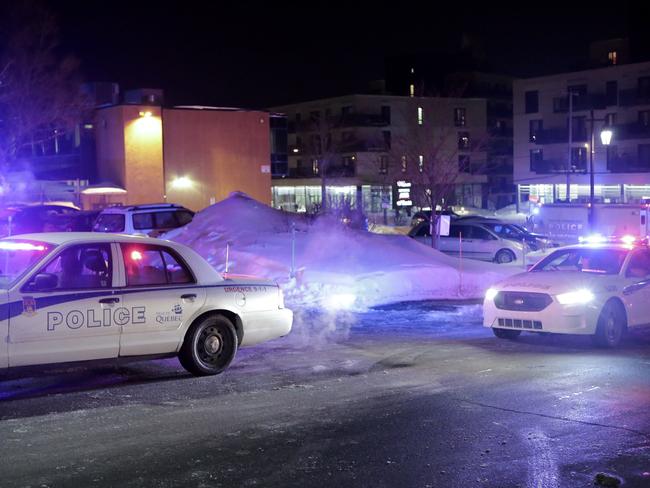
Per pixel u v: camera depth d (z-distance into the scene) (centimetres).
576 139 6619
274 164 5884
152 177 5138
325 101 8162
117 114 5094
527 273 1235
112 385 841
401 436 651
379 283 1680
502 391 823
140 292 837
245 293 923
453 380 881
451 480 545
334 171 7875
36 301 770
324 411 732
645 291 1223
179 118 5244
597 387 846
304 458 590
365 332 1256
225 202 2298
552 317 1135
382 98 7875
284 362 984
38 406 741
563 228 3731
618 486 531
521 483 539
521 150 7069
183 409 735
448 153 6950
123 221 2239
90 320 799
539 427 680
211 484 532
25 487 520
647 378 898
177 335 862
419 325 1341
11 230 3112
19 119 4575
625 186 6306
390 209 7419
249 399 779
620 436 652
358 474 555
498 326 1189
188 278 884
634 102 6250
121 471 555
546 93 6844
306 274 1697
